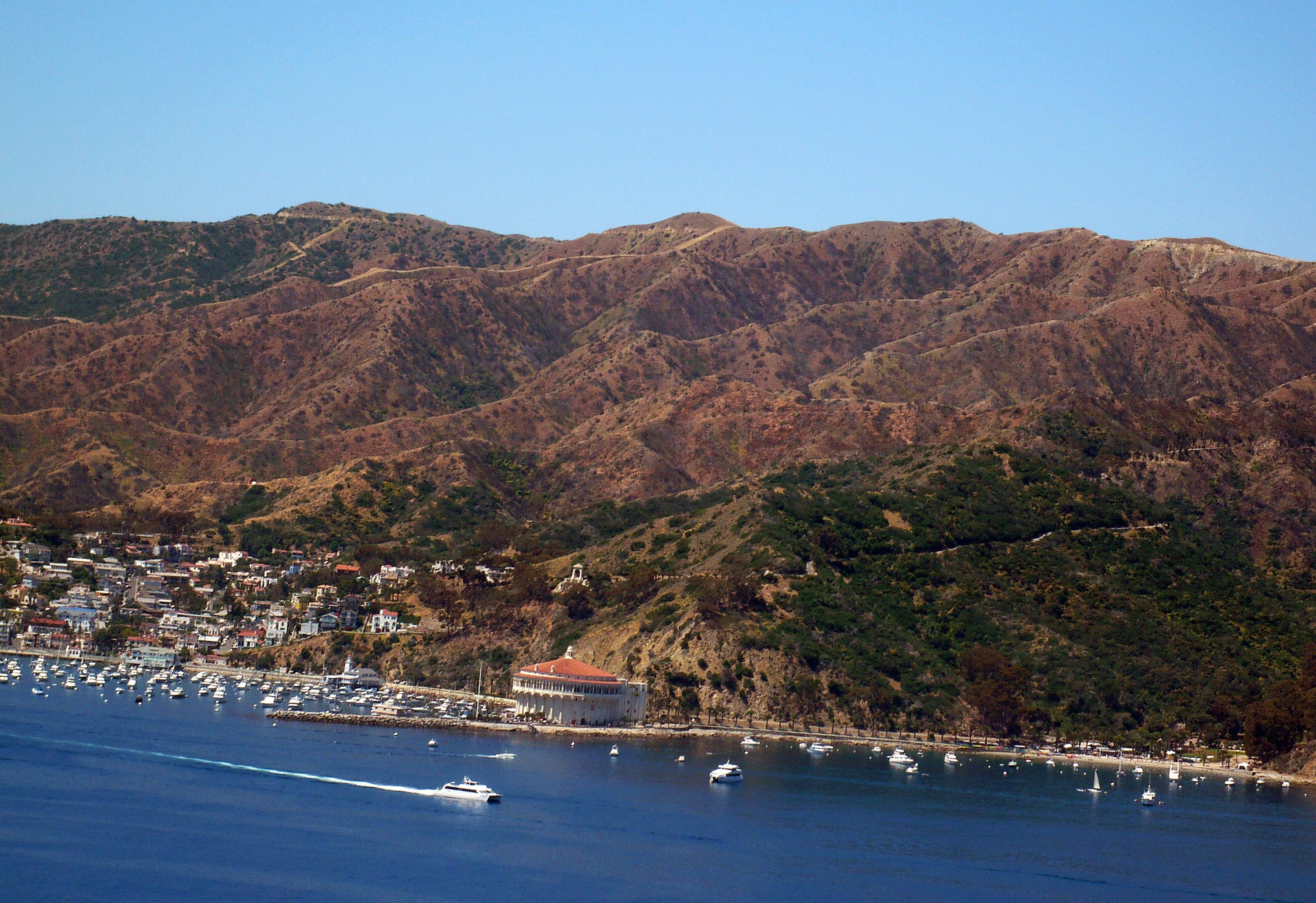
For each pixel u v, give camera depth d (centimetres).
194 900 18650
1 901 18162
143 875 19488
